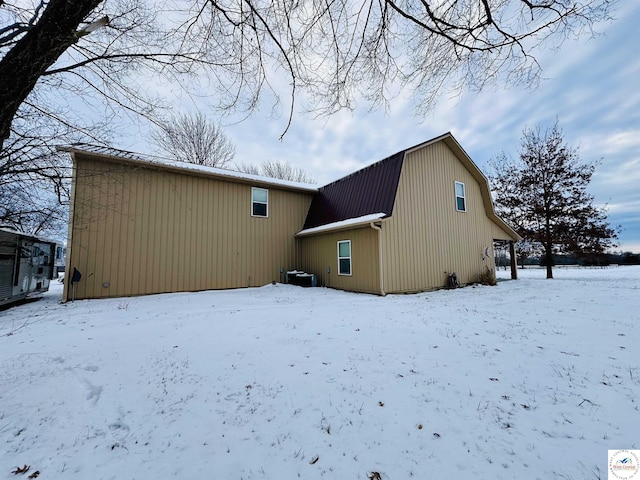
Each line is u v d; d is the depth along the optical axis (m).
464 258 12.28
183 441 2.13
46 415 2.45
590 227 14.41
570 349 3.88
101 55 3.21
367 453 1.99
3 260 7.11
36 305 7.75
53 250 10.68
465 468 1.84
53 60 1.92
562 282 12.40
